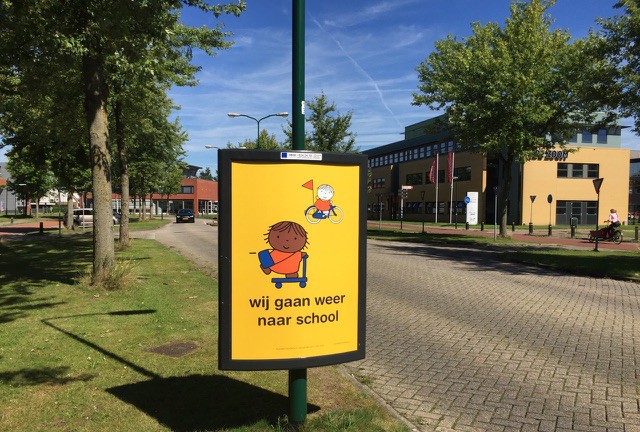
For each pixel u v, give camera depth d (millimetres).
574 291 9805
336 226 3305
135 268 11344
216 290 8711
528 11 21875
